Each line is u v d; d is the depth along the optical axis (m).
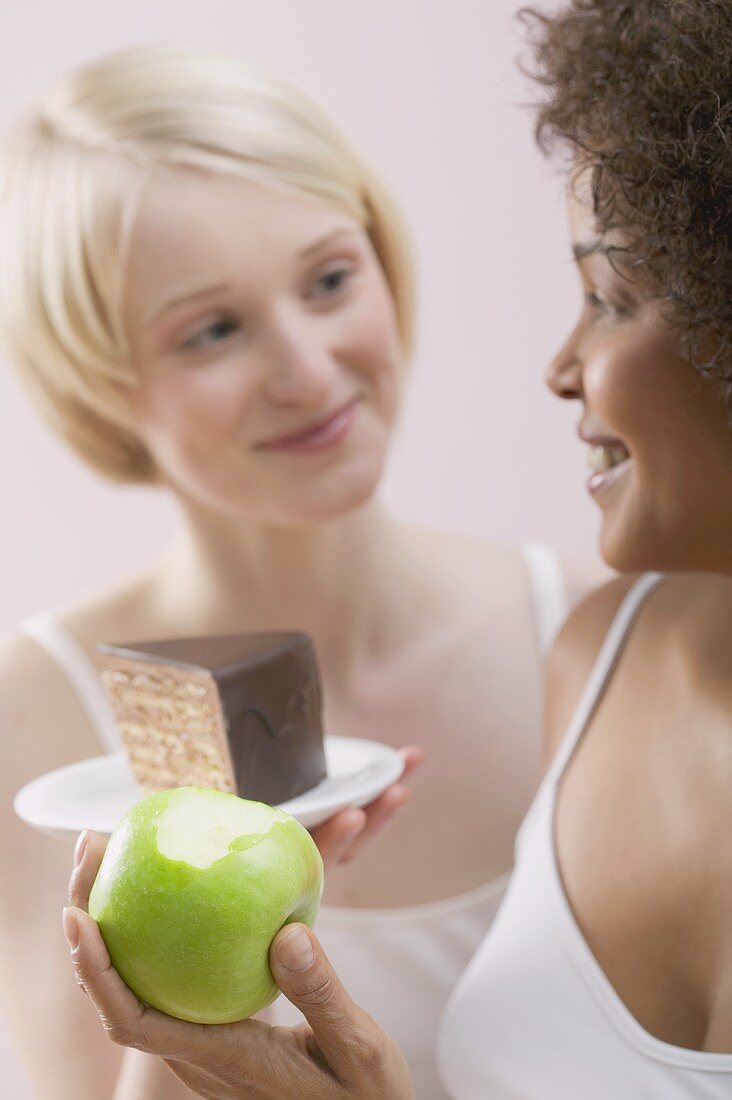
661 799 0.85
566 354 0.80
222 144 0.99
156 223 1.00
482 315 1.61
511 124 1.56
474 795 1.09
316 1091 0.72
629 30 0.74
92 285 1.02
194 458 1.05
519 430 1.64
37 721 1.09
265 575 1.09
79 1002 1.02
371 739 1.10
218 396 1.02
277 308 1.01
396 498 1.65
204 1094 0.76
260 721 0.91
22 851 1.06
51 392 1.10
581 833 0.88
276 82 1.03
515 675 1.12
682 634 0.88
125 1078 0.87
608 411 0.76
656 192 0.73
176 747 0.93
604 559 0.80
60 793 0.94
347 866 1.07
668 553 0.79
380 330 1.04
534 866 0.89
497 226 1.59
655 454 0.76
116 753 1.08
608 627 0.94
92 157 1.01
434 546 1.16
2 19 1.57
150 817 0.69
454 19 1.55
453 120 1.58
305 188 1.01
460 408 1.64
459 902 1.07
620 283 0.76
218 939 0.68
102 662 0.96
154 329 1.02
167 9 1.58
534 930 0.87
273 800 0.91
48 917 1.05
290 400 1.02
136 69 1.03
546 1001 0.84
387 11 1.57
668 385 0.75
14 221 1.05
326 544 1.08
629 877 0.84
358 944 1.06
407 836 1.08
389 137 1.59
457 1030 0.89
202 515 1.10
